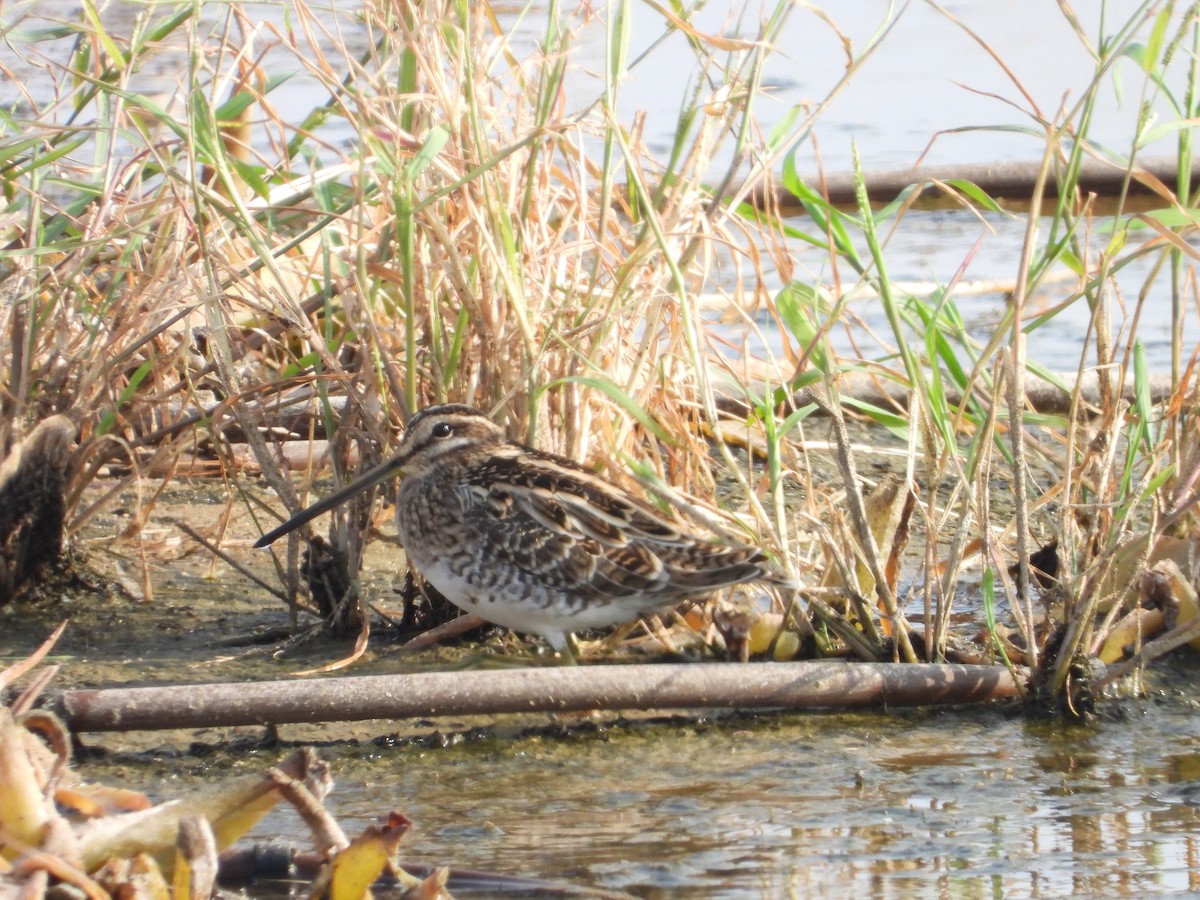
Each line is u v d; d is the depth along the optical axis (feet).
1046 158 31.09
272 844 24.31
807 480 35.60
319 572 36.50
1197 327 55.26
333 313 40.75
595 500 33.19
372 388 36.19
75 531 38.93
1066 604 32.22
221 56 35.99
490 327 35.60
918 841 25.94
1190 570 36.27
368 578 40.22
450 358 35.24
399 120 35.42
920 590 39.63
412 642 35.63
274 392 40.70
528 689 30.35
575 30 37.81
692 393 38.70
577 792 28.30
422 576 36.37
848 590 34.04
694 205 36.19
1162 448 34.45
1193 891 23.75
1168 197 31.40
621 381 36.35
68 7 70.03
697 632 35.32
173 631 36.50
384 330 36.65
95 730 29.22
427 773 29.25
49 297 38.75
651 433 34.60
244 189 41.55
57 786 21.83
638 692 30.86
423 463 34.22
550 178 40.73
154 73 56.39
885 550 36.63
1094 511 33.22
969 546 37.68
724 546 32.96
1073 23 32.48
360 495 36.17
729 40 34.40
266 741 30.32
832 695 32.04
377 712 29.84
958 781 28.86
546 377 35.88
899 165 70.59
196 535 37.58
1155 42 31.09
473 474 33.73
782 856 25.26
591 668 30.94
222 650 35.27
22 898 18.65
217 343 36.14
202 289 37.42
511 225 35.40
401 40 34.91
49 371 37.99
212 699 29.35
